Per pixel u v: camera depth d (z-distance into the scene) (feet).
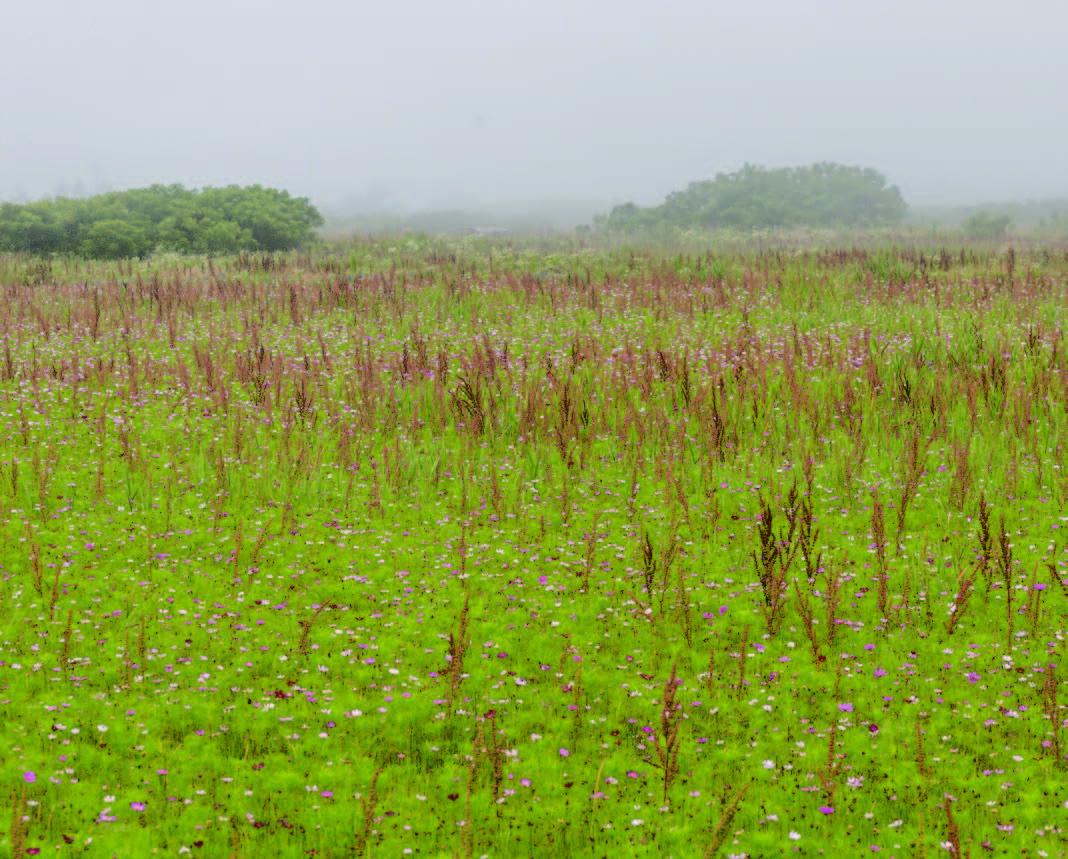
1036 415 43.60
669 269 87.25
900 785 20.72
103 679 24.34
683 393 47.91
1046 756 21.59
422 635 27.43
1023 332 57.62
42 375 51.83
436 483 39.04
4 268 101.91
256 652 26.11
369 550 32.99
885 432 42.75
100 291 80.94
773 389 49.19
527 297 75.10
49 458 39.06
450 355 56.80
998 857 18.21
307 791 20.29
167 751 21.52
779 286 76.74
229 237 131.34
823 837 19.17
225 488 37.35
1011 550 31.01
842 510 36.01
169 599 28.76
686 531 34.63
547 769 21.42
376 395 48.37
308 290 79.10
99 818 18.70
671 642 27.32
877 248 118.73
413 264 100.73
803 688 24.82
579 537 34.42
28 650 25.27
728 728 23.20
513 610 28.89
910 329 58.95
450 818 19.60
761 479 38.60
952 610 27.71
